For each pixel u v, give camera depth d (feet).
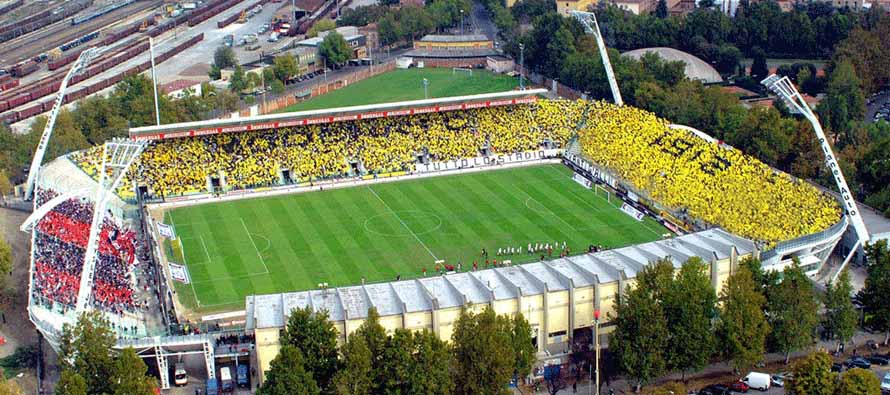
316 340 588.91
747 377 623.77
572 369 654.53
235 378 650.84
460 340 595.47
